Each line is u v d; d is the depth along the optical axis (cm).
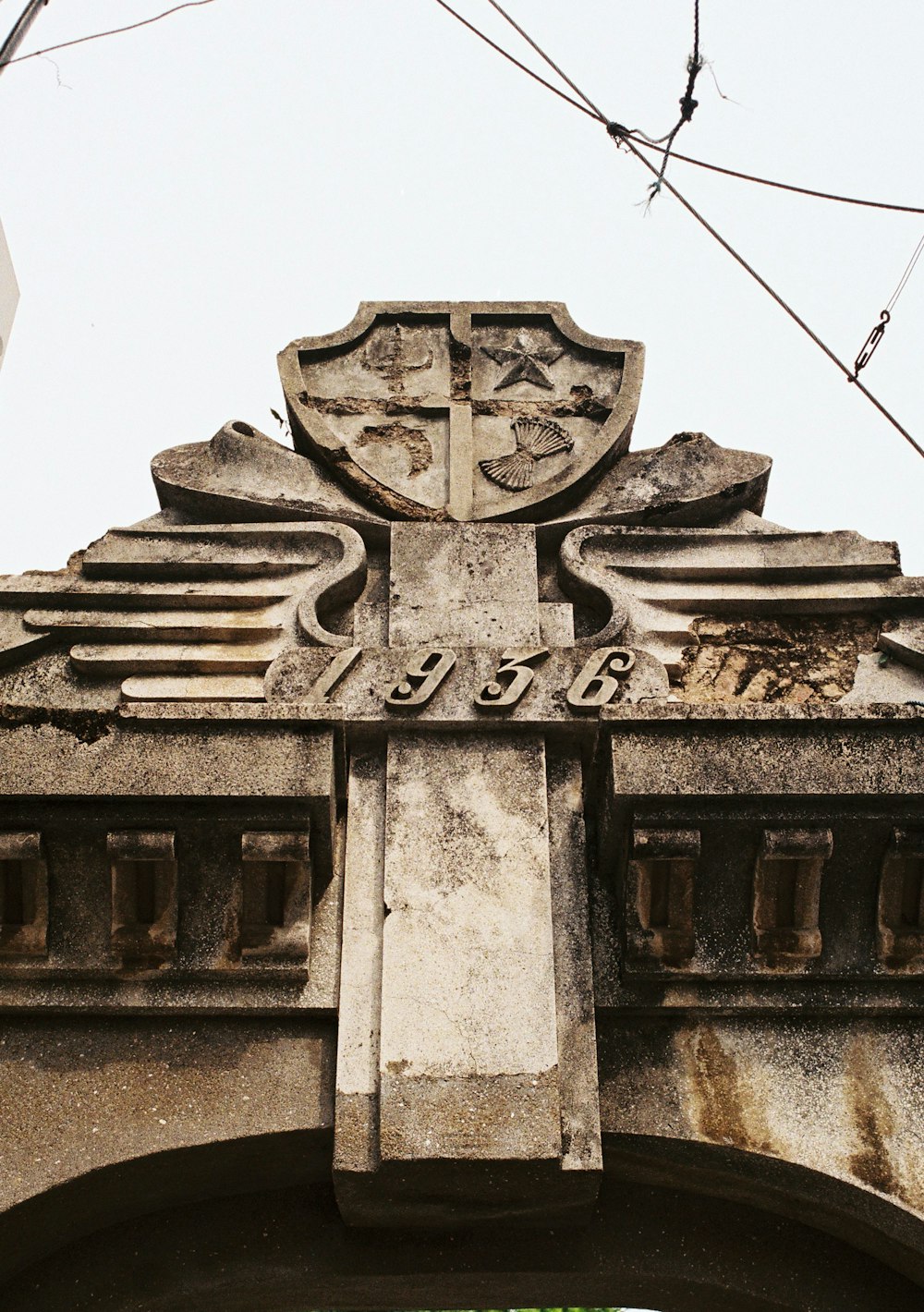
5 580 608
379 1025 504
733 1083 517
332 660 574
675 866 522
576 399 692
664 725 529
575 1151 482
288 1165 520
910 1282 530
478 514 644
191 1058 516
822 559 622
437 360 705
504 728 559
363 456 667
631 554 630
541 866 530
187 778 520
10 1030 521
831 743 527
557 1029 504
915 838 522
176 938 523
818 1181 505
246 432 676
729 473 659
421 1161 473
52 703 577
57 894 525
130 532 624
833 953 527
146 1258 531
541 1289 539
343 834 552
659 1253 530
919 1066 521
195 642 595
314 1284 529
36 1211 499
